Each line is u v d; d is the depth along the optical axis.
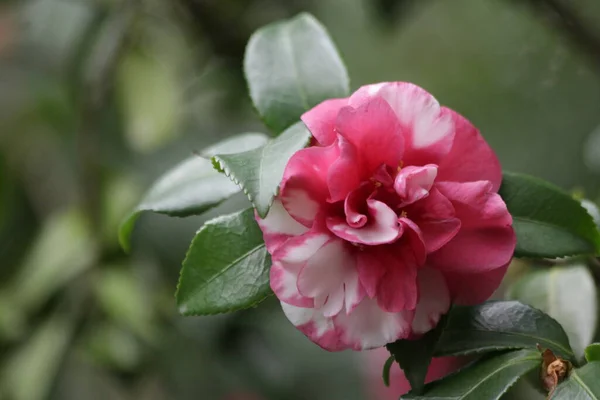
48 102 1.06
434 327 0.62
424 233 0.60
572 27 0.85
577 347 0.68
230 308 0.62
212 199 0.66
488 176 0.62
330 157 0.60
